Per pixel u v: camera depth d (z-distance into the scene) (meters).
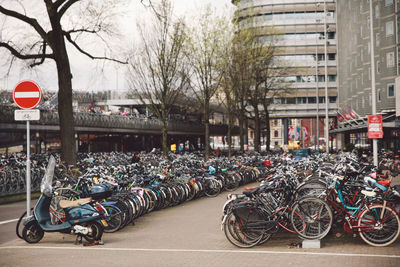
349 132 47.94
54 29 16.38
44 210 7.95
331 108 68.50
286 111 68.75
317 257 6.20
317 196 7.68
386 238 7.05
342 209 7.41
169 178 13.32
